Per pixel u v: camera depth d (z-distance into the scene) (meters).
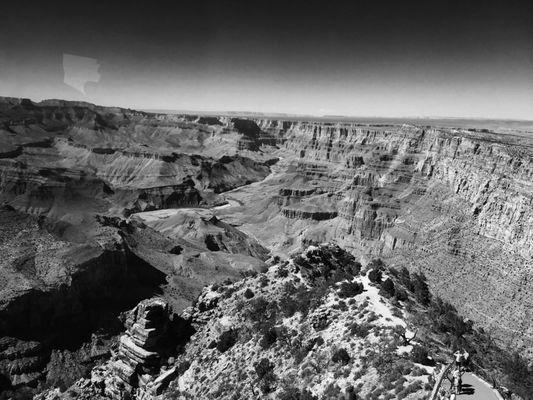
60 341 104.19
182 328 67.12
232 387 50.75
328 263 70.44
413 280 68.38
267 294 64.94
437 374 38.28
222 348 58.50
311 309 56.53
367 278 62.53
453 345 46.16
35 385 94.06
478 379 37.62
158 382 57.88
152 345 62.94
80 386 67.50
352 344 46.75
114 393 62.28
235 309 64.50
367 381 40.59
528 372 48.59
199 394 52.88
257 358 53.25
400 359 41.84
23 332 101.06
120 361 64.88
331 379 43.19
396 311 51.72
